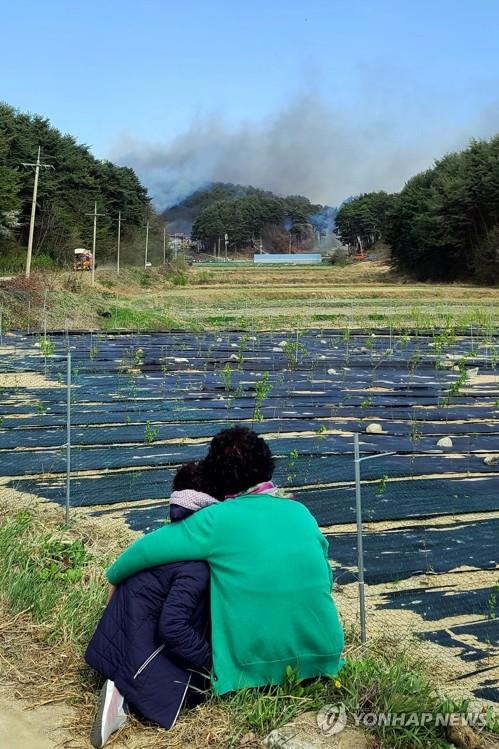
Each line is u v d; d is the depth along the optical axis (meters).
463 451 8.83
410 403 11.65
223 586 3.18
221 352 17.98
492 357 16.58
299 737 3.05
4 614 4.10
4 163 49.91
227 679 3.21
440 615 4.79
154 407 11.13
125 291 46.53
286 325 25.95
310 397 12.12
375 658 3.97
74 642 3.80
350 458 8.45
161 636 3.11
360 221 160.75
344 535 6.16
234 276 64.94
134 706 3.15
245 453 3.31
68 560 5.08
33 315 23.67
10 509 6.45
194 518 3.22
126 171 84.31
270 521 3.23
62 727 3.16
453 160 66.94
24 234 56.25
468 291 46.34
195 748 3.03
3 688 3.43
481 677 4.04
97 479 7.55
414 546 5.91
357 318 27.70
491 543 5.97
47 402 11.36
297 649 3.24
